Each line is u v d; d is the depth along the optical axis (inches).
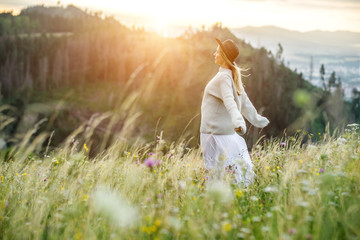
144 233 87.6
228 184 114.0
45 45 6884.8
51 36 7401.6
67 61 6466.5
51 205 109.4
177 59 5669.3
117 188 117.8
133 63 6294.3
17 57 6210.6
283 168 133.1
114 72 6382.9
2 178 142.9
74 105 4825.3
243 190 109.5
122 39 7076.8
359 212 87.3
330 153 138.6
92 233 90.0
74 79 6269.7
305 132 152.8
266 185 122.6
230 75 146.9
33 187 127.0
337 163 121.4
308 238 77.1
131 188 116.6
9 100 5098.4
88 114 4758.9
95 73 6368.1
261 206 103.0
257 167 136.3
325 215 89.8
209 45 6254.9
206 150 144.3
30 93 5428.2
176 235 85.7
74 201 111.9
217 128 144.3
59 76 6225.4
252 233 84.7
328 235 82.2
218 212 89.5
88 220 93.0
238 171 131.5
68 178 127.6
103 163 131.1
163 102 4475.9
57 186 124.1
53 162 140.6
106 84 6225.4
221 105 146.6
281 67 5275.6
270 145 156.2
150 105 4303.6
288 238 75.2
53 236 93.4
